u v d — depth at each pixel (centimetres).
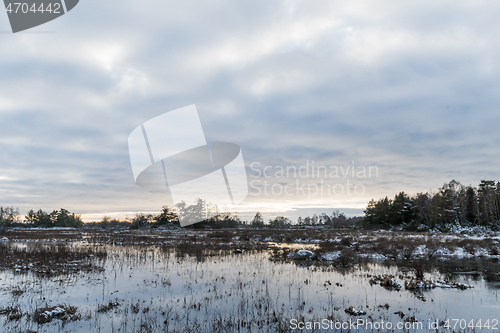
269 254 2417
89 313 932
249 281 1390
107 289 1233
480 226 5278
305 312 952
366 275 1555
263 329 803
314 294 1173
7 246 2739
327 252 2359
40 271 1573
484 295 1165
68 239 3869
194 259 2092
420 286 1295
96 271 1602
